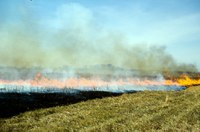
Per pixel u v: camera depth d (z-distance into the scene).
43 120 27.36
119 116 27.64
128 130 21.92
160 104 33.88
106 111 30.62
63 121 26.27
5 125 25.36
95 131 22.00
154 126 22.83
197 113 26.72
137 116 27.14
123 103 36.31
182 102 35.28
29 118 28.78
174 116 25.81
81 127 24.02
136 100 39.03
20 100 40.12
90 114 29.23
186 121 23.88
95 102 39.44
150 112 28.75
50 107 36.53
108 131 21.88
